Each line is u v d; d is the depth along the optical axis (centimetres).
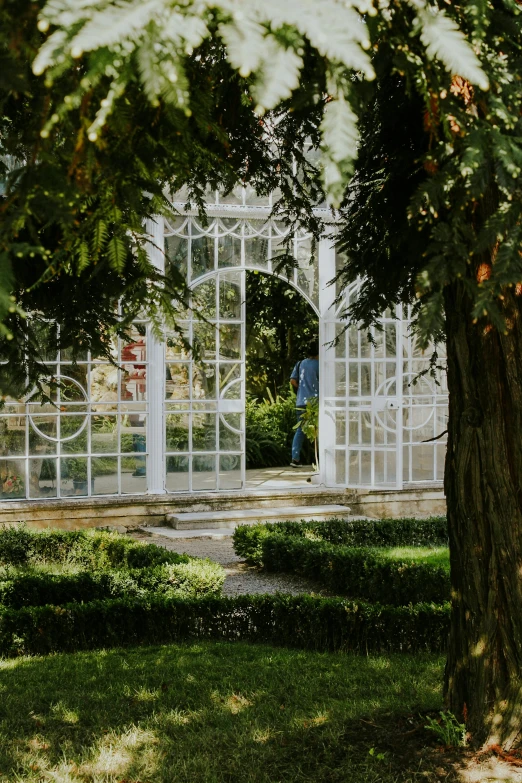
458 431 344
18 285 261
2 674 502
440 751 349
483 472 335
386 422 1088
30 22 131
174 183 264
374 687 472
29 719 424
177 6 102
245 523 1017
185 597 615
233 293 1077
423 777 329
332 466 1117
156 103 106
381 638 566
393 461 1088
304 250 1098
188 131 165
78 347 340
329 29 98
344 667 514
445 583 639
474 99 178
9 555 795
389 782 329
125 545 766
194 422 1063
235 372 1080
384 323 1076
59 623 564
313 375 1342
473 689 348
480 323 328
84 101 129
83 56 120
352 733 388
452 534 354
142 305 242
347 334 1097
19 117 214
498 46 188
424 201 189
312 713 425
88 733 406
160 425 1040
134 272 298
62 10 97
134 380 1031
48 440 994
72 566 785
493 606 338
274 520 1029
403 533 909
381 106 302
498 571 336
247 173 370
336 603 574
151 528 1001
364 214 361
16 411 980
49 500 977
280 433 1572
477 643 345
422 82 156
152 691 468
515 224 172
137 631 583
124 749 387
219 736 399
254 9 100
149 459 1038
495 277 166
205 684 478
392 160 333
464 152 164
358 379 1095
